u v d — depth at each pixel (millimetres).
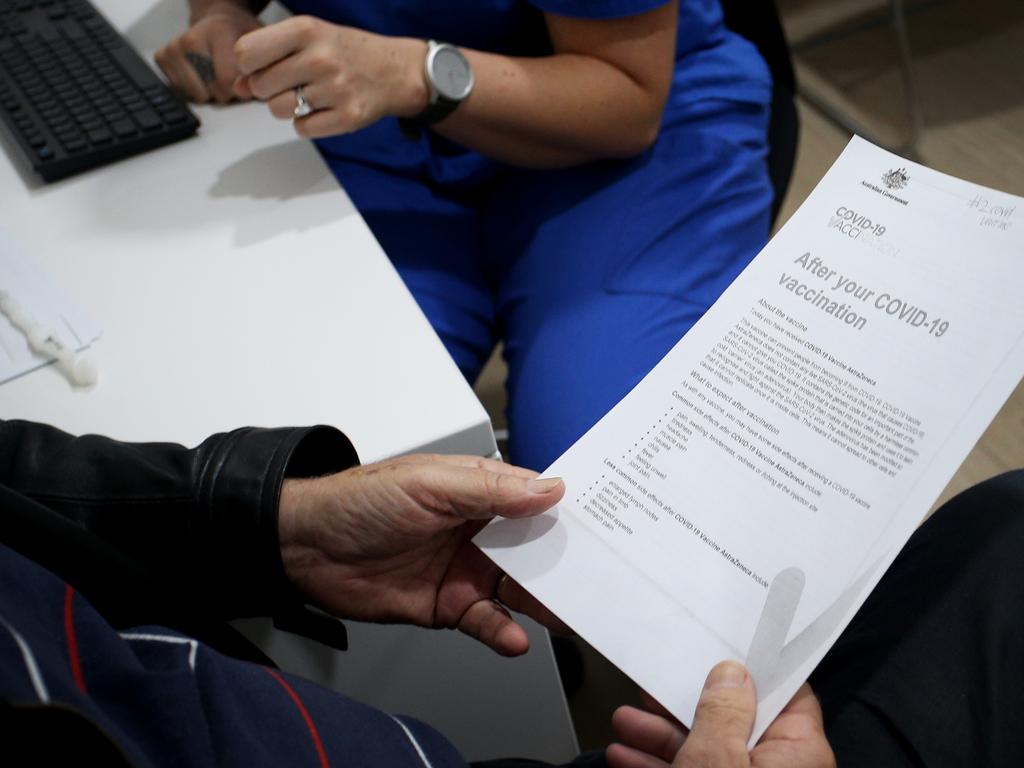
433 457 530
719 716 403
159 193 751
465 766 495
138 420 583
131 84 838
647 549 455
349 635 642
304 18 734
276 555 526
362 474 524
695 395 487
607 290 845
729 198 883
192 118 803
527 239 925
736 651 426
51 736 277
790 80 1052
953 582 569
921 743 519
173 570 544
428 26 894
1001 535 577
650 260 854
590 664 1220
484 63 792
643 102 833
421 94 769
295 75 723
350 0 881
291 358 607
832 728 542
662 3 765
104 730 275
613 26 787
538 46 953
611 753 527
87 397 599
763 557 438
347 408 573
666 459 475
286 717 413
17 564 367
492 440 578
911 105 1791
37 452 539
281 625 581
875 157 524
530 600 586
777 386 477
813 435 459
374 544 544
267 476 518
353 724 448
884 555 419
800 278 503
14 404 600
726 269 859
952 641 547
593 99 810
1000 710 518
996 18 2127
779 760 440
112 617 486
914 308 475
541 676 775
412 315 625
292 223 710
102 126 794
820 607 420
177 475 523
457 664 712
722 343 498
